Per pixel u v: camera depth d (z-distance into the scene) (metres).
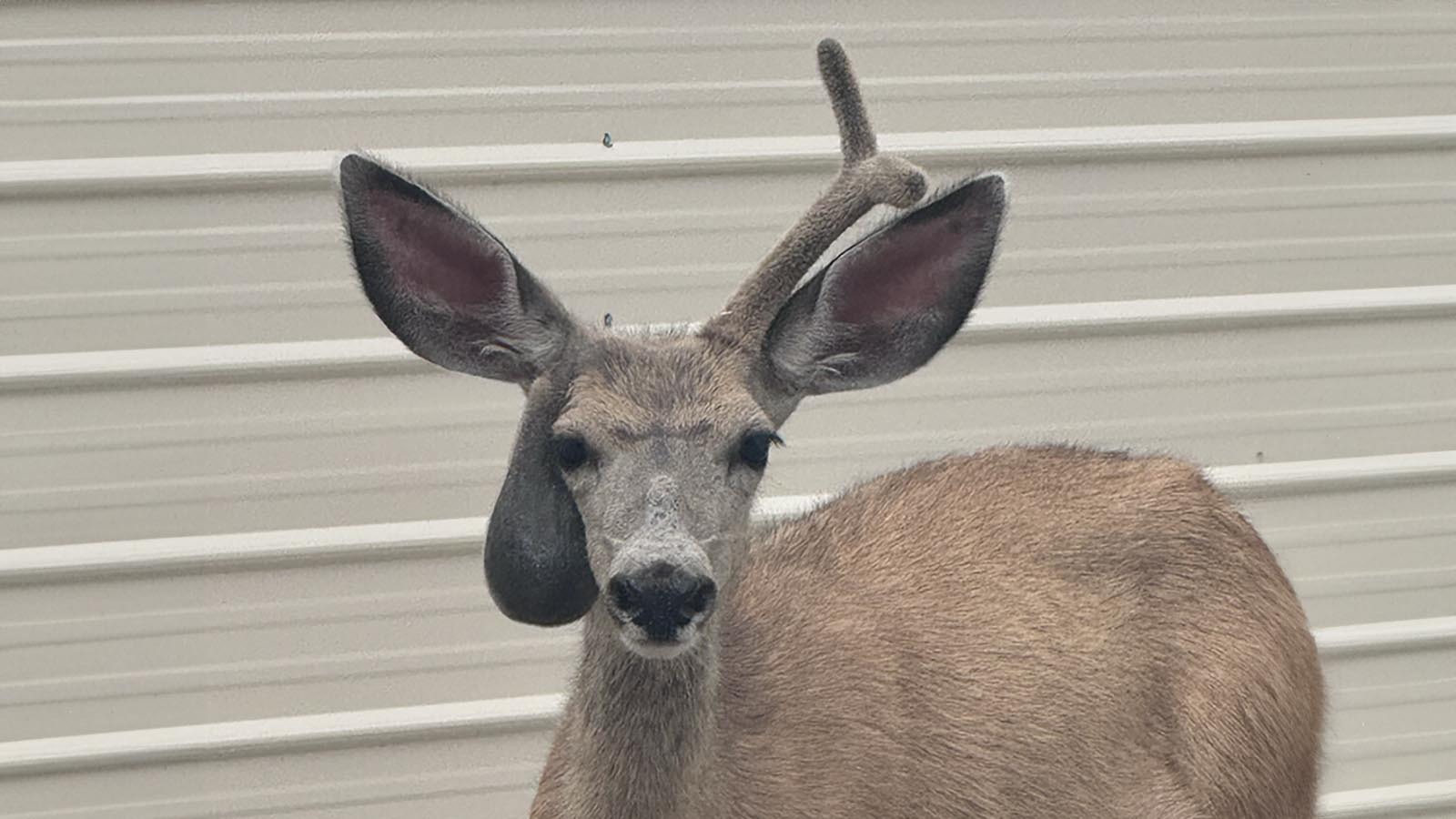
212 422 3.33
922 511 2.89
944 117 3.48
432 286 2.55
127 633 3.33
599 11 3.38
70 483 3.31
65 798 3.34
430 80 3.36
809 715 2.67
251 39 3.31
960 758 2.76
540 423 2.51
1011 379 3.51
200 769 3.36
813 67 3.44
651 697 2.51
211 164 3.31
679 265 3.43
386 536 3.37
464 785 3.42
